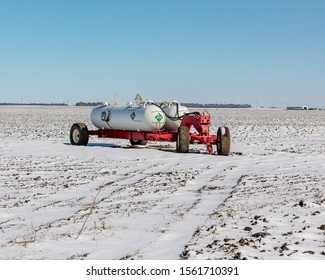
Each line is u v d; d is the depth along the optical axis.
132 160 24.95
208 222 11.98
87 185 17.47
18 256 9.51
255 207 13.69
